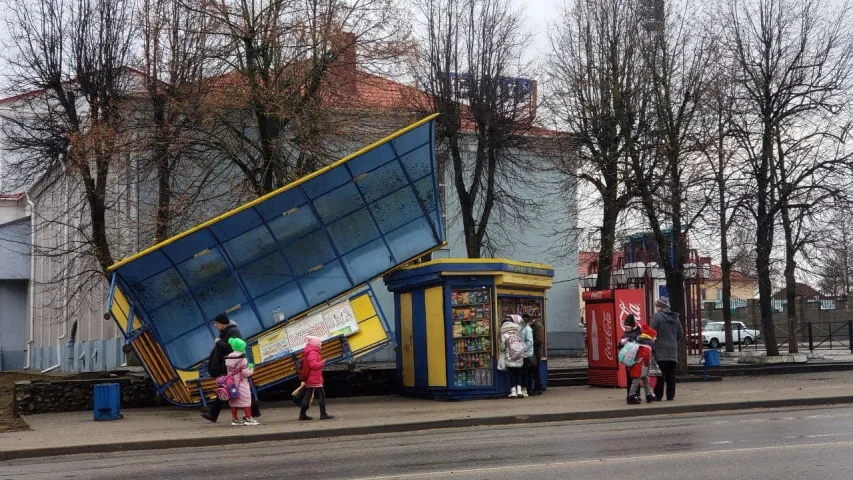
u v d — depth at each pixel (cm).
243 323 1980
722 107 2631
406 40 2584
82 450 1382
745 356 2878
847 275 3512
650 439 1233
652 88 2586
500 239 3725
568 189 3181
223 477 1007
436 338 2014
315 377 1662
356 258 2062
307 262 2030
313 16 2484
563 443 1221
